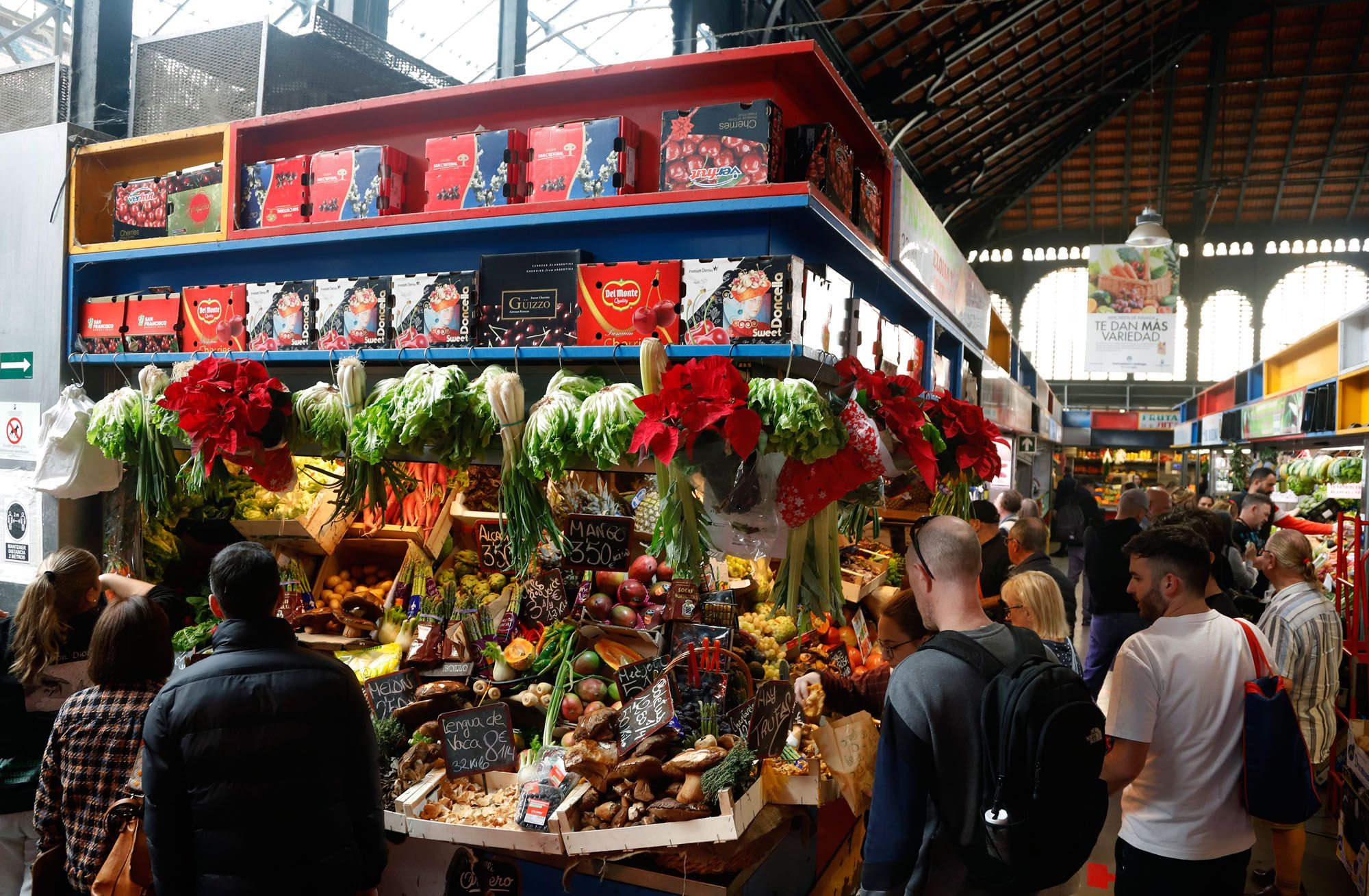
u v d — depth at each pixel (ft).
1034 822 5.96
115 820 7.52
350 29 13.35
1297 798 8.04
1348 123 79.77
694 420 6.64
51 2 39.40
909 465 9.03
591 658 10.16
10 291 12.02
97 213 12.03
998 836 5.87
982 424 9.23
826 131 8.62
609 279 8.48
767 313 7.85
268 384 8.93
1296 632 13.05
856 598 13.89
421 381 8.34
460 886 9.30
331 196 10.05
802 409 6.95
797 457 7.21
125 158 12.03
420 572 11.46
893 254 10.80
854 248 9.24
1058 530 31.76
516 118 9.73
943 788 6.21
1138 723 8.32
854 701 10.32
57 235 11.71
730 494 7.29
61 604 9.21
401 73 14.30
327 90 12.95
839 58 35.47
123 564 11.84
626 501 12.18
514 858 9.08
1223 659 8.31
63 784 7.91
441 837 8.80
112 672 7.98
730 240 8.65
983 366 20.75
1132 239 50.57
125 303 11.21
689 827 8.04
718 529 8.00
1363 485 24.66
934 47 38.32
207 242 10.61
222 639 6.89
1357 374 25.26
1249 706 8.13
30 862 9.34
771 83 8.64
